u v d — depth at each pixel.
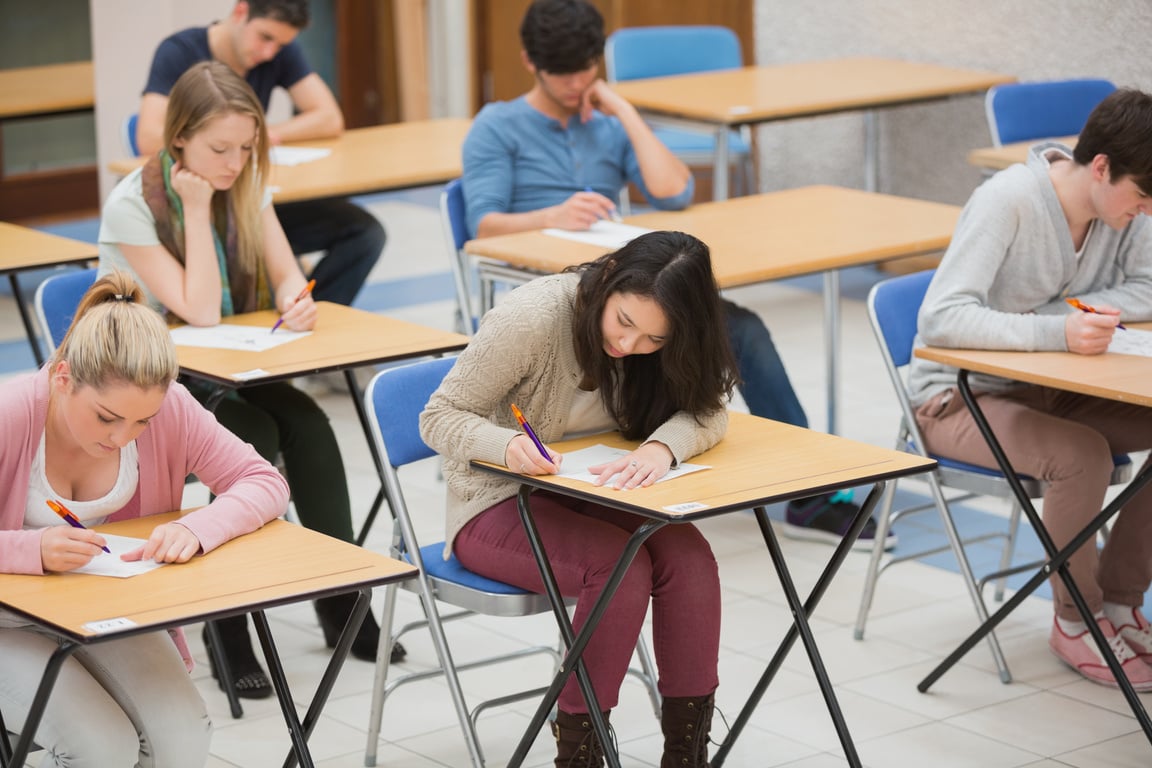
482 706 3.93
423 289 9.14
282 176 6.40
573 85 5.97
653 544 3.55
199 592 2.89
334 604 4.61
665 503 3.21
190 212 4.62
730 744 3.96
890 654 4.78
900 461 3.55
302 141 7.28
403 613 5.07
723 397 3.68
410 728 4.28
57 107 9.55
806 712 4.39
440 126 7.80
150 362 2.96
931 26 9.27
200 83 4.57
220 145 4.56
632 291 3.44
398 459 3.88
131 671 3.12
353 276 7.00
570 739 3.54
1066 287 4.62
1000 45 8.91
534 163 6.07
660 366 3.63
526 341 3.58
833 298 6.12
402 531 3.83
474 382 3.61
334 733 4.24
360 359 4.29
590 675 3.46
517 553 3.60
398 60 12.55
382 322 4.74
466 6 12.30
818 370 7.68
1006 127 7.48
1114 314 4.26
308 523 4.56
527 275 5.32
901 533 5.77
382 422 3.88
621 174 6.27
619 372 3.67
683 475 3.44
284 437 4.57
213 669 4.55
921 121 9.41
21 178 10.94
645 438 3.73
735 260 5.22
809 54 10.07
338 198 6.42
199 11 9.45
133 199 4.63
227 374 4.09
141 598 2.85
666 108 8.03
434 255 10.01
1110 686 4.55
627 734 4.26
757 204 6.27
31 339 5.73
